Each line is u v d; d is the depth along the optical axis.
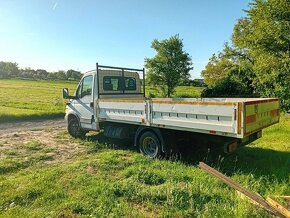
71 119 10.47
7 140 10.17
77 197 4.84
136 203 4.66
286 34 19.84
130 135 8.31
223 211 4.21
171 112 6.70
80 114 9.85
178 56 33.50
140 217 4.14
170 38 33.62
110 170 6.41
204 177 5.61
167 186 5.12
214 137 6.49
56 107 23.80
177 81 34.00
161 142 7.16
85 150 8.51
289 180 5.45
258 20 21.30
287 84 18.41
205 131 6.07
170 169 6.28
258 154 7.75
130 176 5.94
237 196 4.63
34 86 68.00
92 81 9.23
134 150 8.40
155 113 7.09
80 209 4.44
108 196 4.84
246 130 5.55
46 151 8.38
